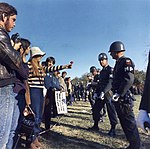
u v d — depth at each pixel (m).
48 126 6.04
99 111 6.81
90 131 6.73
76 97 23.58
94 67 8.85
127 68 4.46
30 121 4.32
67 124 7.69
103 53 6.51
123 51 4.75
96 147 5.20
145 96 1.89
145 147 5.20
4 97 2.61
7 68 2.62
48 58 5.66
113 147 5.22
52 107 6.62
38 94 4.54
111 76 6.20
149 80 1.88
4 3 2.76
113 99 4.50
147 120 1.89
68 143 5.43
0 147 2.62
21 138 4.87
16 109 2.95
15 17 2.80
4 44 2.52
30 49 4.61
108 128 7.27
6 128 2.62
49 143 5.36
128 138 4.54
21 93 3.04
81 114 10.41
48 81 5.95
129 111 4.48
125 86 4.41
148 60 1.92
